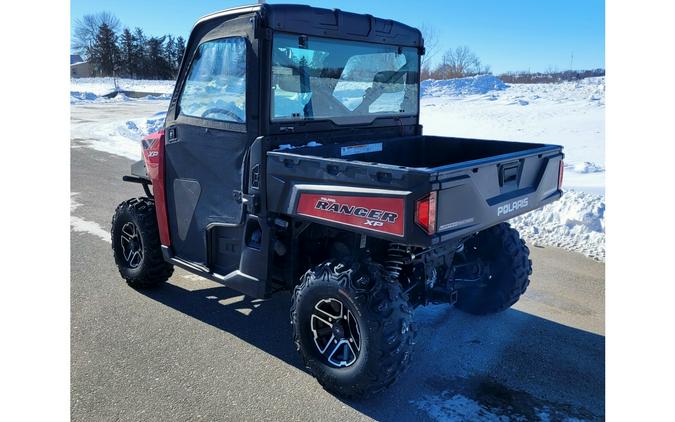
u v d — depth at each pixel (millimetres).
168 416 2873
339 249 3521
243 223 3508
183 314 4152
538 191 3475
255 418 2873
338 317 3092
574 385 3219
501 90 26141
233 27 3420
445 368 3408
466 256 4094
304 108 3539
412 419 2891
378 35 3920
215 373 3312
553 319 4098
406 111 4398
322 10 3523
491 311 4094
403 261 3252
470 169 2816
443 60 38031
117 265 4699
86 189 8336
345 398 3053
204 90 3689
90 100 33188
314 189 3037
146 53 73875
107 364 3383
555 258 5359
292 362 3471
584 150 10992
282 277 3541
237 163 3506
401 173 2650
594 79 29375
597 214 6180
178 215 4066
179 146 3924
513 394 3131
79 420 2816
